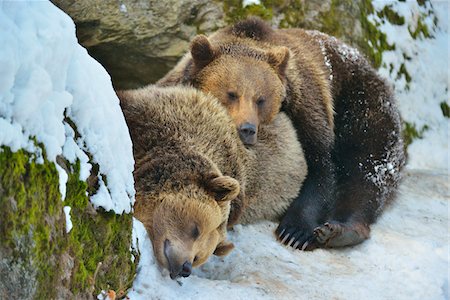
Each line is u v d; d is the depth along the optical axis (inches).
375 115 550.0
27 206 257.0
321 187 497.7
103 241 306.2
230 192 368.5
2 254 248.5
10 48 246.5
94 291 298.5
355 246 457.1
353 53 573.0
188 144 382.6
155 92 410.6
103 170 309.7
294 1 626.2
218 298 344.8
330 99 536.7
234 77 487.8
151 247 349.1
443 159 668.1
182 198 357.7
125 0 568.4
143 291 331.3
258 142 464.1
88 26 564.7
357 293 392.8
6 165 248.5
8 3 255.1
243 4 606.2
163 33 580.7
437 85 710.5
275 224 476.7
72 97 283.1
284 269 406.9
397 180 539.2
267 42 537.6
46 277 266.4
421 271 427.2
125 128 328.2
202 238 363.3
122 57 590.6
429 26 738.2
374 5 693.3
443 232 502.9
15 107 253.6
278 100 495.5
